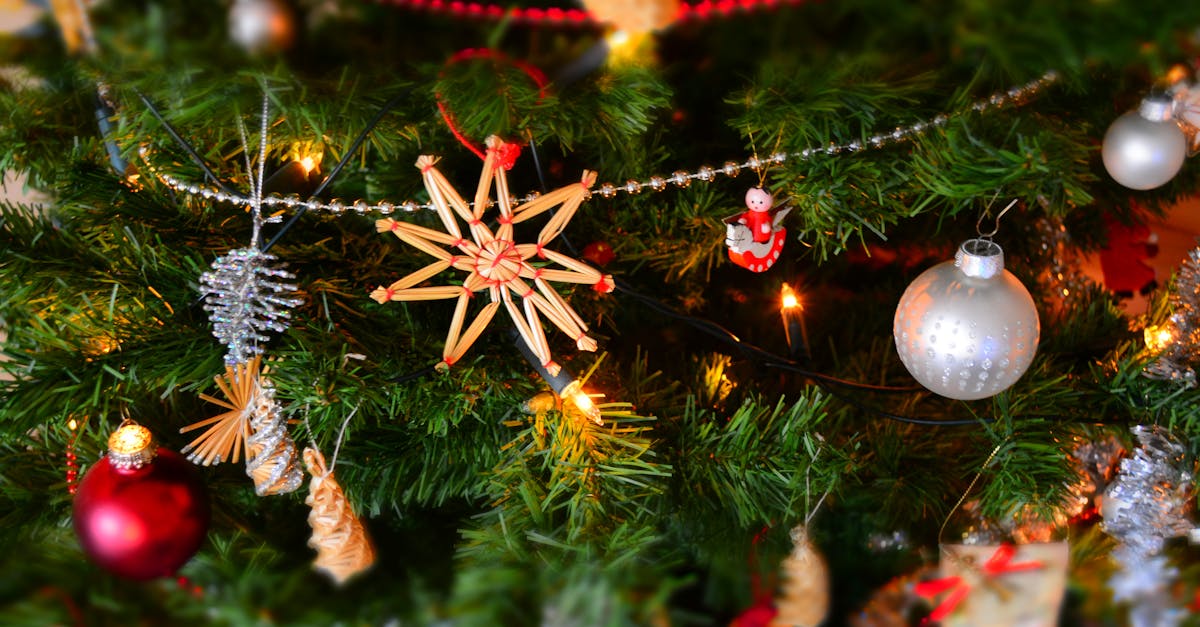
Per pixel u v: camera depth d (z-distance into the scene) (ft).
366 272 2.33
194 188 2.12
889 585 2.39
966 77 2.14
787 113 2.10
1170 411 2.38
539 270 2.14
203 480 2.23
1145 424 2.39
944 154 2.06
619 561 2.18
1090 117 2.34
